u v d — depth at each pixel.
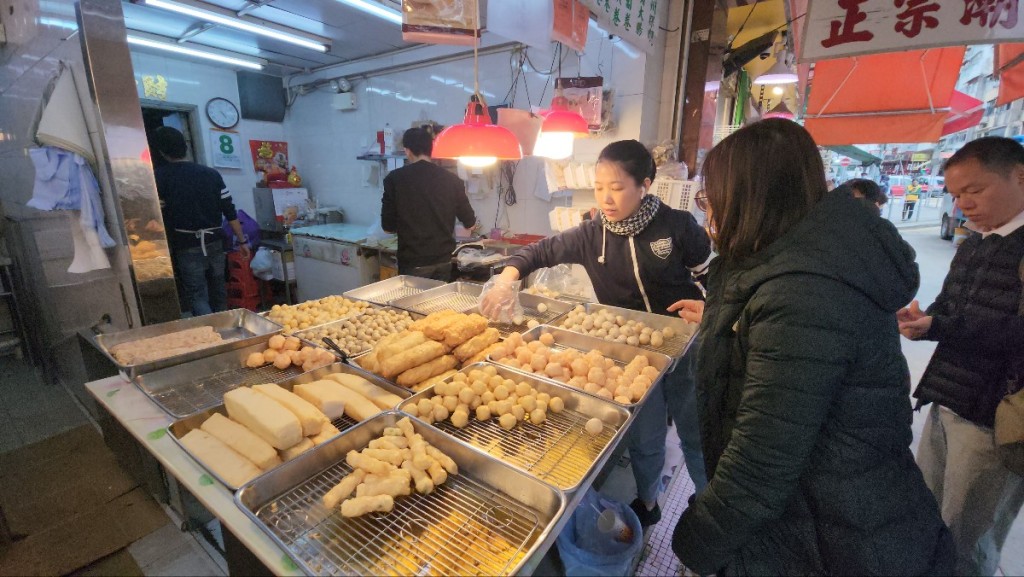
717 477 0.88
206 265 3.54
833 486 0.86
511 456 1.14
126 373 1.38
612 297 2.09
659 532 1.95
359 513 0.91
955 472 1.51
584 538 1.59
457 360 1.58
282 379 1.53
